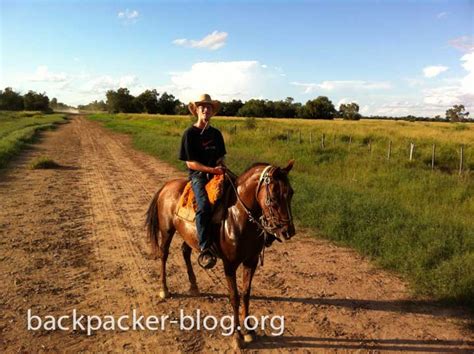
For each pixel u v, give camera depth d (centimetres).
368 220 873
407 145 2392
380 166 1702
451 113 11112
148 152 2473
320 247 805
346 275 668
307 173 1590
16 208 1066
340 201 989
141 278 650
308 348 464
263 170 424
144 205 1135
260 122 4878
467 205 1112
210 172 461
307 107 9738
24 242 798
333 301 578
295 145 2386
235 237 439
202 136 476
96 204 1139
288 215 395
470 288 566
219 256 464
